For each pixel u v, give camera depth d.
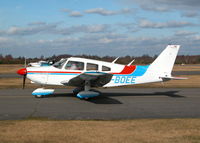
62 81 10.92
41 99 10.45
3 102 9.62
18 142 4.64
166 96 11.85
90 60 11.29
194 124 6.24
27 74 10.84
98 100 10.45
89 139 4.85
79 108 8.62
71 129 5.60
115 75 11.34
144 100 10.61
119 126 5.97
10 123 6.17
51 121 6.46
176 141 4.79
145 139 4.89
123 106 9.15
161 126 6.01
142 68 11.73
